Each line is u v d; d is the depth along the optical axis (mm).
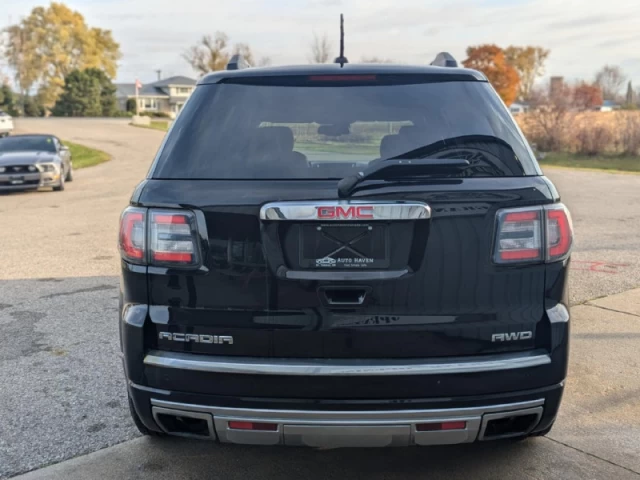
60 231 9984
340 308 2473
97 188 16562
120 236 2684
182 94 103562
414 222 2451
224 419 2514
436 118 2877
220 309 2520
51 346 4828
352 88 2982
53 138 17547
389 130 2869
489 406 2475
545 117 29797
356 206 2430
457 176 2529
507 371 2469
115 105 80312
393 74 3029
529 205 2527
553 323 2541
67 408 3799
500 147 2713
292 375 2441
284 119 2871
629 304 5891
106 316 5578
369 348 2477
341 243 2463
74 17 85938
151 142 36812
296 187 2502
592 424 3604
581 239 9133
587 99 29656
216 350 2529
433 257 2467
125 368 2682
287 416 2463
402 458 3260
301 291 2477
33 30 84688
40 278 6961
